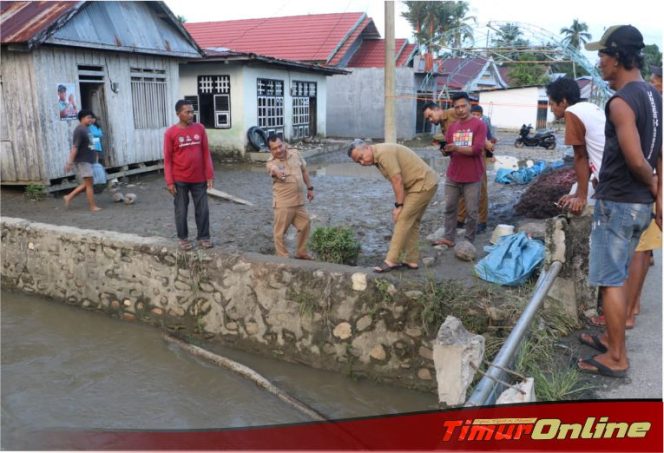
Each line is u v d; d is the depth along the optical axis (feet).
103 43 35.35
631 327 13.53
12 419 16.47
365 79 75.72
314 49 73.00
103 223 27.35
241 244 23.72
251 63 50.29
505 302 16.07
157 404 17.37
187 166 20.81
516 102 109.60
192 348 20.42
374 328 17.90
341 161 54.80
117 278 23.38
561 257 13.64
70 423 16.29
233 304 20.62
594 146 13.15
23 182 33.24
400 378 17.61
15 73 31.96
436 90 84.84
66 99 33.65
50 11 32.14
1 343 21.49
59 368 19.61
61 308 24.86
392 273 18.24
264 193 35.94
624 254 10.84
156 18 40.73
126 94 38.78
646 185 10.41
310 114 66.18
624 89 10.36
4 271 26.94
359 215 28.99
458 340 10.83
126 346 21.26
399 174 17.07
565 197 14.14
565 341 13.42
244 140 51.26
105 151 37.63
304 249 21.30
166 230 25.98
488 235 23.39
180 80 52.21
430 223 26.55
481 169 20.70
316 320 18.93
